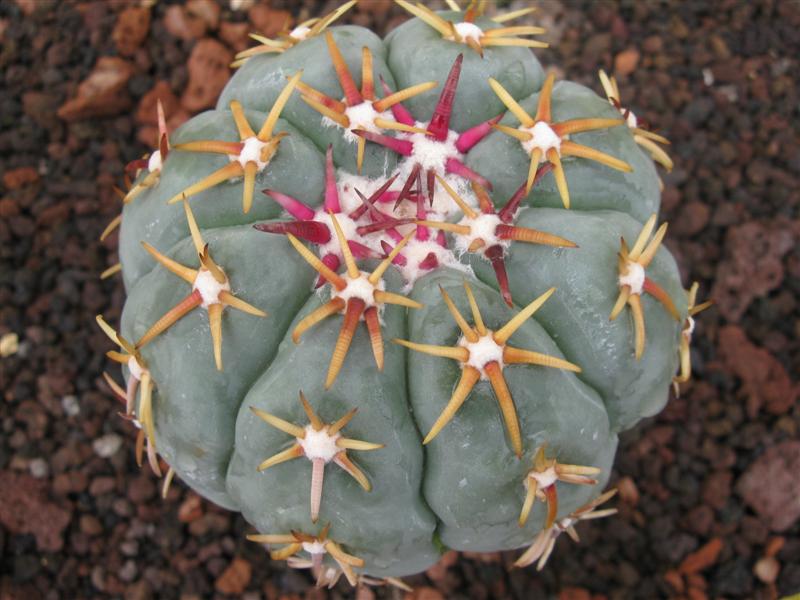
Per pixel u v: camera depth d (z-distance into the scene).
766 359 0.41
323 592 0.38
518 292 0.23
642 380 0.23
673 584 0.38
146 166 0.27
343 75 0.24
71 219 0.44
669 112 0.45
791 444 0.39
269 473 0.22
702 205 0.43
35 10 0.46
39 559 0.38
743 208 0.43
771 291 0.42
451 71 0.24
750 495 0.39
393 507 0.22
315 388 0.21
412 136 0.24
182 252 0.23
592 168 0.24
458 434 0.21
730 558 0.38
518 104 0.25
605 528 0.39
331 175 0.23
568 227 0.23
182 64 0.46
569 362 0.23
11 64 0.46
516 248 0.23
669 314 0.24
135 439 0.40
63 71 0.45
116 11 0.46
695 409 0.40
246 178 0.23
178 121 0.45
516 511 0.22
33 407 0.40
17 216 0.43
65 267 0.43
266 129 0.23
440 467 0.22
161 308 0.22
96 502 0.39
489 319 0.21
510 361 0.21
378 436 0.21
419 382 0.21
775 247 0.42
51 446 0.40
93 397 0.41
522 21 0.47
